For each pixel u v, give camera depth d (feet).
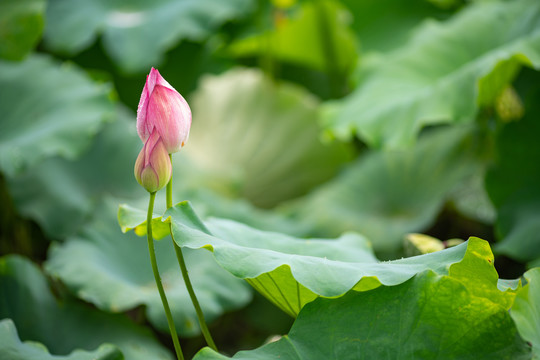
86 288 8.78
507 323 7.20
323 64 15.43
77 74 11.10
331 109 11.46
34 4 11.98
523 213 9.25
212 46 14.66
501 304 7.44
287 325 10.45
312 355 7.28
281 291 7.55
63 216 10.41
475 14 11.28
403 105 9.97
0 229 10.93
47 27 13.94
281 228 10.98
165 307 7.50
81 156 11.34
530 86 10.94
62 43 13.64
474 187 12.10
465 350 7.20
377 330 7.30
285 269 7.38
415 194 11.30
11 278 8.80
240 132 13.82
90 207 10.13
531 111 9.45
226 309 8.93
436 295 7.28
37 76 10.96
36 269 8.95
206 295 8.91
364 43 15.33
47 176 10.68
